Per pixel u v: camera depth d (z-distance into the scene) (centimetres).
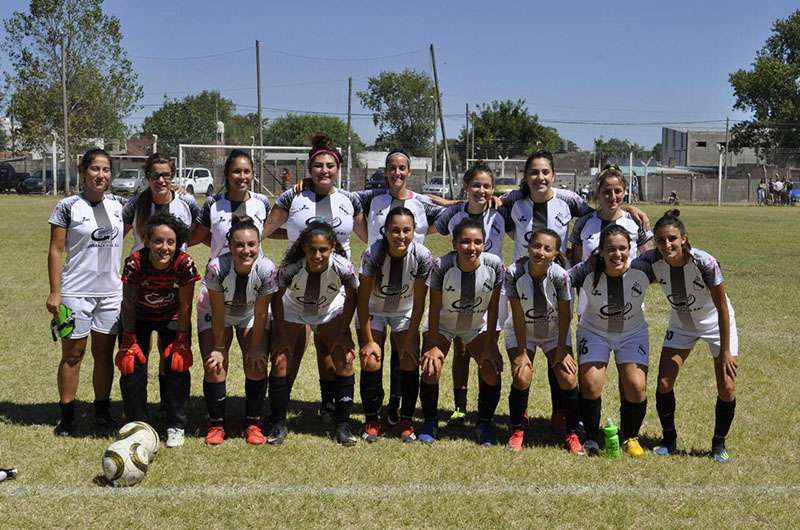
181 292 548
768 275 1388
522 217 633
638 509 442
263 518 424
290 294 559
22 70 4388
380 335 587
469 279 546
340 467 501
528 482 480
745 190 5062
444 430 591
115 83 4528
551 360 571
